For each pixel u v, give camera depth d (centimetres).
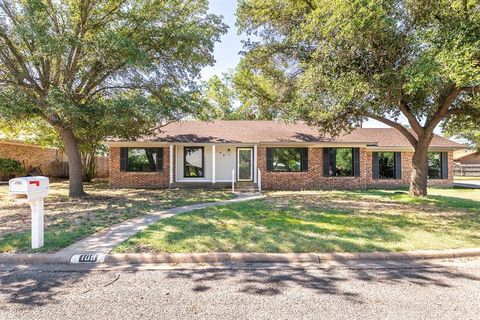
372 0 743
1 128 1608
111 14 1173
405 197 1232
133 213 880
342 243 567
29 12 927
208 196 1323
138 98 1084
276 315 329
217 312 335
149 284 414
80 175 1301
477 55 668
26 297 374
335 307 347
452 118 1300
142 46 1218
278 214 862
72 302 360
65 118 1048
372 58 877
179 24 1252
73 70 1142
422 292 389
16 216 845
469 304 356
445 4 760
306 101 1033
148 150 1756
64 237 598
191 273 455
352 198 1256
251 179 1812
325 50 893
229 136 1786
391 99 947
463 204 1066
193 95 1323
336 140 1755
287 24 1201
